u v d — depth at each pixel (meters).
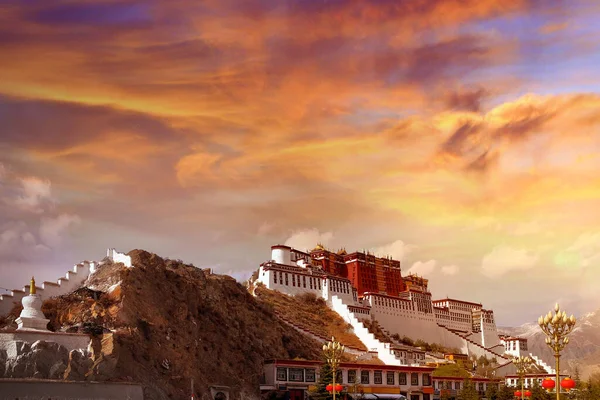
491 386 174.00
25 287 117.94
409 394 157.00
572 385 69.88
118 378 99.75
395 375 156.00
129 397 97.75
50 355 95.88
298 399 134.25
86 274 127.81
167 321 118.38
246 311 150.75
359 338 197.75
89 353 99.44
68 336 99.81
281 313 190.38
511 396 169.62
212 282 147.50
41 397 90.50
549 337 69.12
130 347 105.06
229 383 122.94
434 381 171.12
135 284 118.69
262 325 151.75
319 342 173.62
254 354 136.75
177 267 144.50
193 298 130.50
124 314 111.06
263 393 130.25
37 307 102.19
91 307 110.75
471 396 160.50
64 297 113.69
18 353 94.25
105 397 95.75
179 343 116.69
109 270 126.06
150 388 102.44
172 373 110.25
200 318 130.12
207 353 123.94
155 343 111.50
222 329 134.25
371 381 150.75
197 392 111.56
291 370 136.12
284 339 156.25
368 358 181.12
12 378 90.56
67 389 93.00
